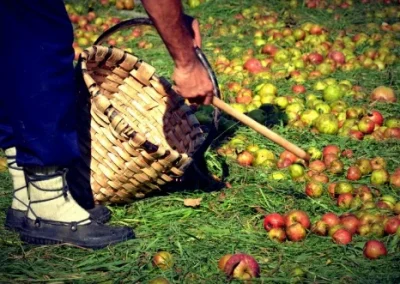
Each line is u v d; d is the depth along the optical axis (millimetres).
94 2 7082
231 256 3316
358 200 3758
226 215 3729
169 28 3176
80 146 3629
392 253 3447
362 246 3494
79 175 3662
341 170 4090
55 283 3289
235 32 6320
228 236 3574
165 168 3605
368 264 3389
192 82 3293
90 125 3602
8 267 3357
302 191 3926
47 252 3463
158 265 3348
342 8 6918
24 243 3512
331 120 4488
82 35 6273
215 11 6809
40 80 3328
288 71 5312
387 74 5320
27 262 3400
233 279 3273
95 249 3482
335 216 3600
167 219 3695
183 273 3312
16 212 3574
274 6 6879
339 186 3850
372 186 3930
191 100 3365
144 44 6062
